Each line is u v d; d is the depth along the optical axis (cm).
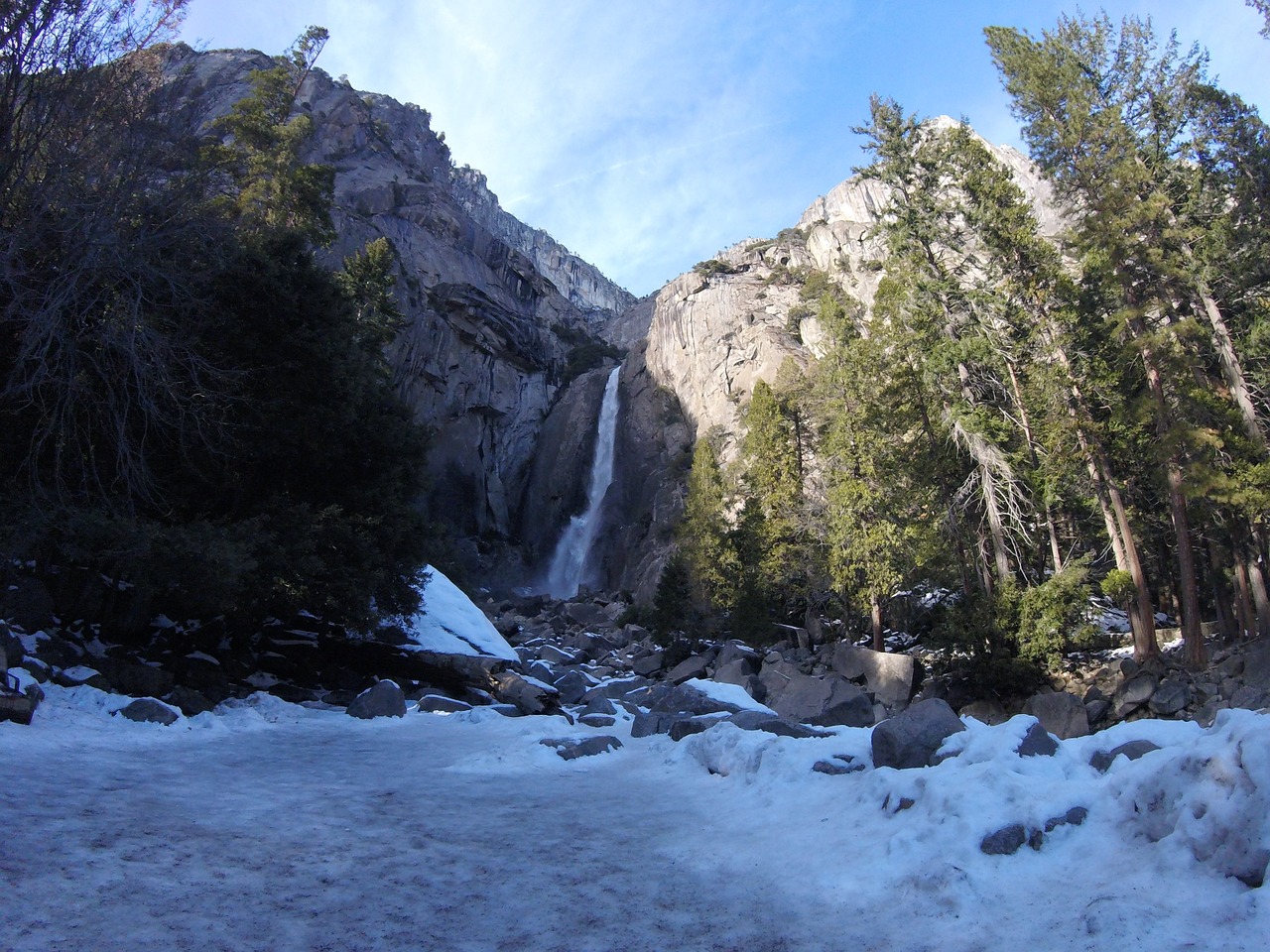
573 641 3769
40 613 1210
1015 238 2753
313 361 1627
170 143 1389
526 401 8650
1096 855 446
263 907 434
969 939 391
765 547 3312
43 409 1206
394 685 1399
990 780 529
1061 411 2605
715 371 7488
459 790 775
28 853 474
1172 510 2534
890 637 3117
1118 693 2262
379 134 9706
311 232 3234
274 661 1722
